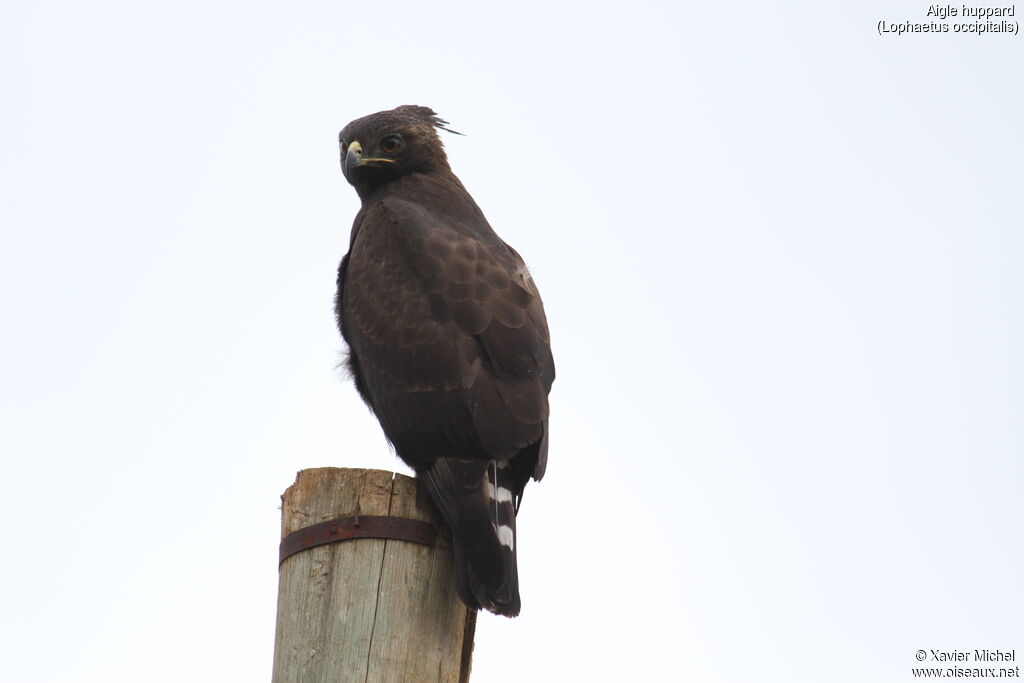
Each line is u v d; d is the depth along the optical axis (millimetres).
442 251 11500
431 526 9305
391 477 9203
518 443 10414
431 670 8859
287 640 8820
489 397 10555
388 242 11859
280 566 9164
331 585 8867
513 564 9867
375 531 9000
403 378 10938
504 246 12883
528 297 11391
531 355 10930
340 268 12414
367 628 8742
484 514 9680
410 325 11102
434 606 9062
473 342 10859
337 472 9172
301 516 9109
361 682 8594
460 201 13438
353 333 11695
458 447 10492
